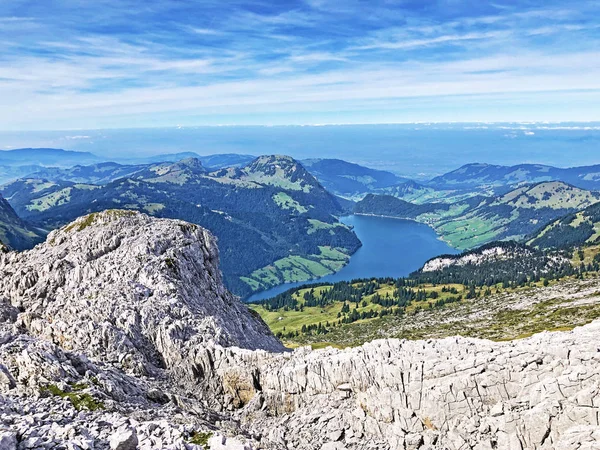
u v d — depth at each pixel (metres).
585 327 50.06
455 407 47.47
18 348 49.22
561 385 42.84
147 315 77.12
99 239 106.12
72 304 79.81
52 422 36.94
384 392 51.34
